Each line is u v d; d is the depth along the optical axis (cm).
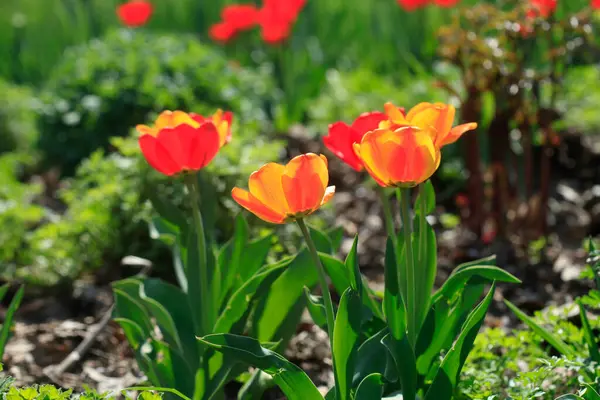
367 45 907
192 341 312
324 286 247
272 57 926
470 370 299
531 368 317
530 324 290
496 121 504
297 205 228
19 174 731
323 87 850
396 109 258
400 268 273
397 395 265
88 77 712
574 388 311
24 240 524
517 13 478
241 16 838
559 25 473
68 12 978
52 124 705
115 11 988
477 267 262
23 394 258
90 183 559
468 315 275
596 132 662
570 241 534
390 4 892
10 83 942
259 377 307
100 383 379
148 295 324
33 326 443
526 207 521
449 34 496
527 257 494
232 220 457
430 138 226
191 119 290
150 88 691
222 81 718
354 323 242
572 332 312
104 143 694
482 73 486
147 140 274
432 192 273
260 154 483
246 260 324
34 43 945
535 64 600
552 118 494
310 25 948
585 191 607
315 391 246
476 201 520
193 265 310
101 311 455
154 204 323
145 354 301
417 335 265
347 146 264
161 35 824
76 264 483
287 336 312
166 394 303
